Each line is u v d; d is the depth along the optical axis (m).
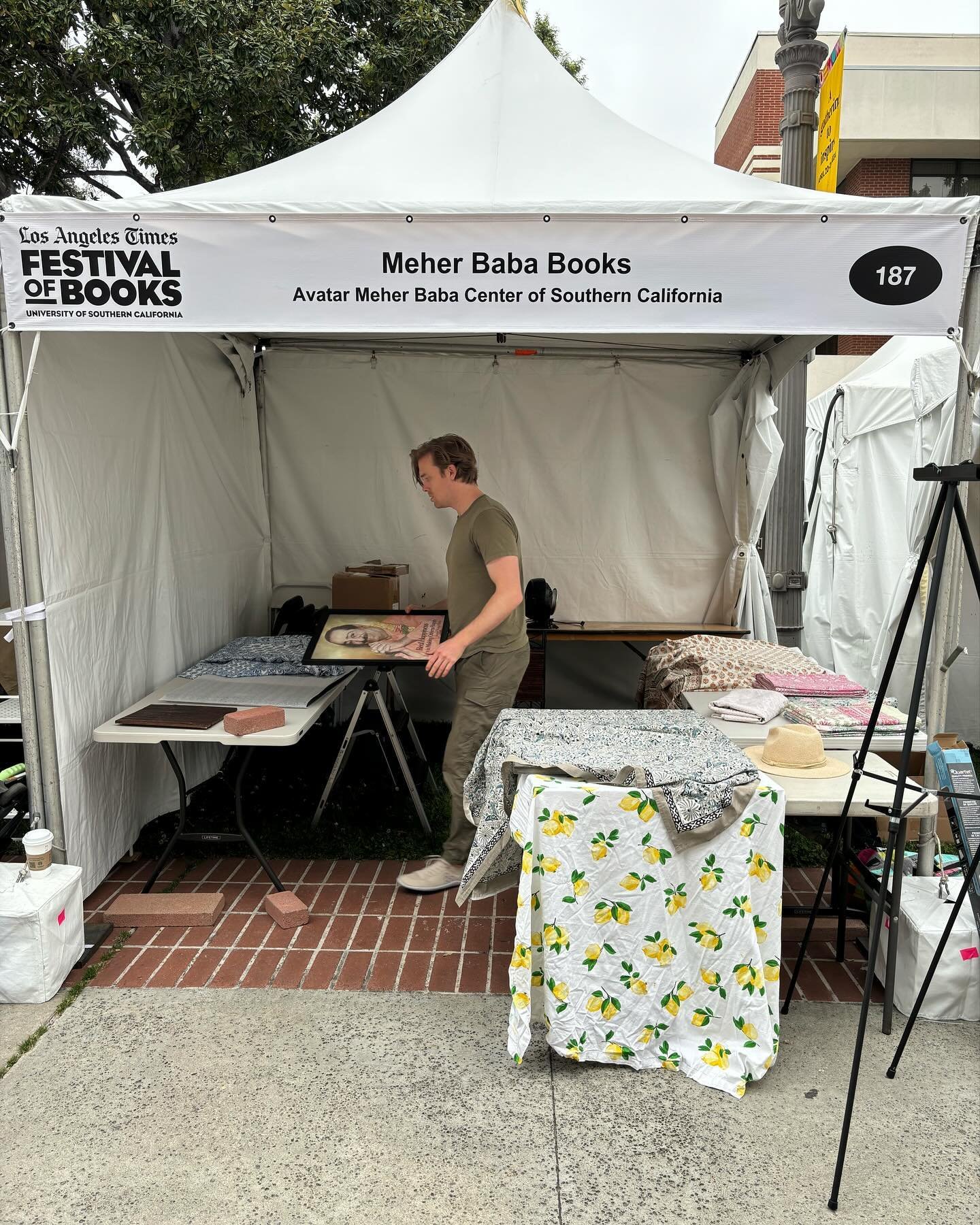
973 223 2.82
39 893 2.99
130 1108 2.47
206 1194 2.18
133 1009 2.94
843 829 3.24
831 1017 2.94
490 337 5.69
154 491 4.39
